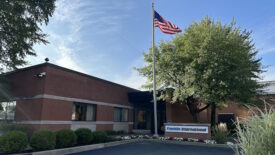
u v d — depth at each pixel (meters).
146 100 23.72
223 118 23.11
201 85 16.73
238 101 17.06
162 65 19.09
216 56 15.62
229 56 15.78
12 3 13.33
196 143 14.71
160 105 23.53
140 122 24.61
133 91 25.55
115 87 22.42
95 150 12.19
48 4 14.97
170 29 18.22
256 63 18.86
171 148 12.93
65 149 11.14
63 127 15.52
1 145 9.32
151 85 20.55
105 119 20.33
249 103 16.02
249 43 18.92
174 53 18.61
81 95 17.66
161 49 19.98
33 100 14.85
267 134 2.59
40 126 13.89
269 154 2.45
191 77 16.75
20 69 16.23
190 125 16.53
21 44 15.38
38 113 14.25
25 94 15.42
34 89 15.04
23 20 14.43
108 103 21.00
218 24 17.58
